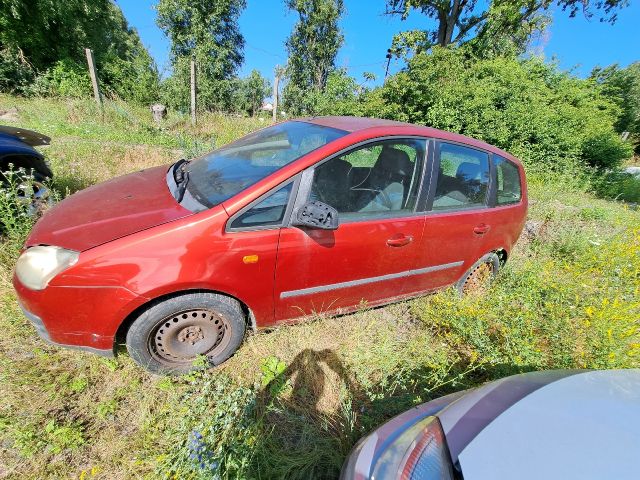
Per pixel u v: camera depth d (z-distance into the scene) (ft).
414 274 8.80
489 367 7.61
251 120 32.96
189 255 5.75
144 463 5.25
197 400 6.04
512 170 10.41
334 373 7.38
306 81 85.25
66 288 5.37
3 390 5.93
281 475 5.34
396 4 63.10
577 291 9.87
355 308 8.53
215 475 4.70
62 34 44.04
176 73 37.22
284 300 7.17
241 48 66.59
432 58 34.01
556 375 5.12
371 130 7.48
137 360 6.32
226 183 6.78
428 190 8.14
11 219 8.66
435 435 4.10
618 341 7.25
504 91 33.83
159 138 24.29
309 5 77.82
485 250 10.08
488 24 55.42
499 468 3.40
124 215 6.13
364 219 7.27
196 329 6.63
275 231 6.34
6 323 7.09
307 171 6.61
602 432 3.81
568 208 22.57
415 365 7.60
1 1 37.14
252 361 7.30
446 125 32.27
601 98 53.88
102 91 32.89
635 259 12.02
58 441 5.35
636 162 82.94
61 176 13.69
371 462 4.06
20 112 25.77
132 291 5.55
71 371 6.45
